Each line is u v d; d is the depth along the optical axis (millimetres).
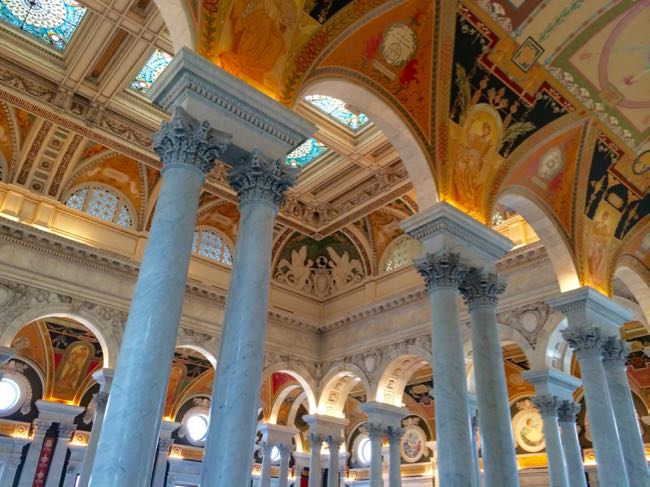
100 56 13844
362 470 27516
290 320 20969
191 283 18469
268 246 6535
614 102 11000
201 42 6754
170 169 6176
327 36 8031
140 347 5211
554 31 9531
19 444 20891
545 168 11547
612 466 10359
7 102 14383
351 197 18516
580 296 11680
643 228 13578
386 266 20688
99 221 17625
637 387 19344
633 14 9391
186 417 25547
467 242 9289
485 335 8875
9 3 13125
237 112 6754
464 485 7359
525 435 21781
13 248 15531
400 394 19406
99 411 15672
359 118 15680
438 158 9594
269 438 23000
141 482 4777
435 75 9469
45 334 21234
